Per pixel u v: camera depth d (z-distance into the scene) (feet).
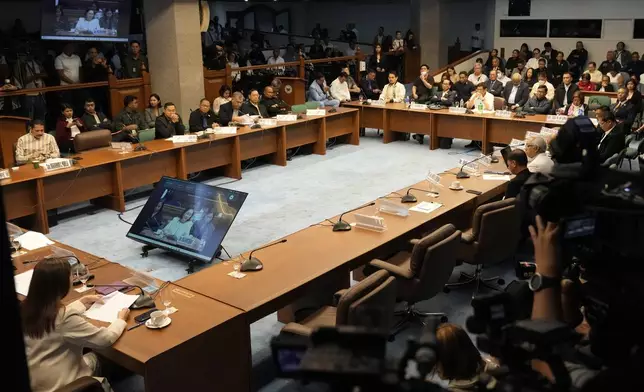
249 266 13.15
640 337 2.84
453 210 17.15
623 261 3.00
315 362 3.26
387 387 3.18
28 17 38.22
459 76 37.14
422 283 13.51
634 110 28.84
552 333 3.23
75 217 23.30
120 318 10.84
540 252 3.48
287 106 33.24
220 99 31.63
